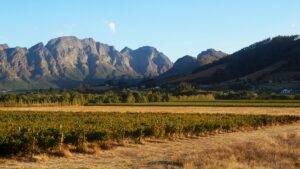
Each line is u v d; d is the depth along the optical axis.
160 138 37.53
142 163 23.42
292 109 87.75
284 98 130.12
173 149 30.78
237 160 22.45
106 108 99.94
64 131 29.89
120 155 27.06
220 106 101.38
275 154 24.19
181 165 21.62
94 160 24.69
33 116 53.41
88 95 142.88
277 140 31.98
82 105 125.25
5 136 25.75
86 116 53.84
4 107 113.12
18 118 48.56
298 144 29.27
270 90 182.38
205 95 143.88
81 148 28.52
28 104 123.25
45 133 28.64
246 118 55.62
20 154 25.52
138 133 34.97
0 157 24.86
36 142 26.75
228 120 50.31
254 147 26.83
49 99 131.88
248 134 43.97
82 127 33.34
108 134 31.75
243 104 104.12
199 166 20.58
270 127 54.19
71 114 59.25
